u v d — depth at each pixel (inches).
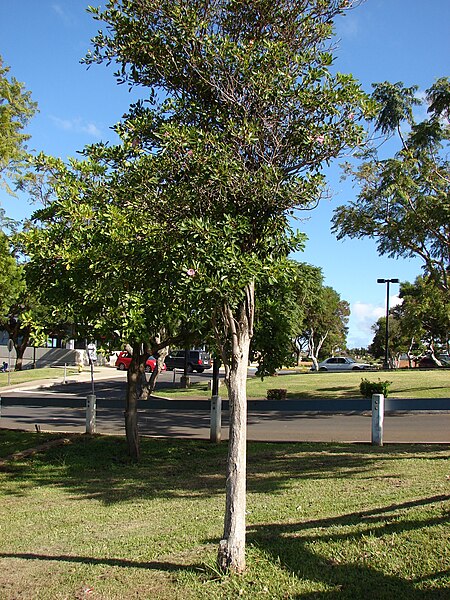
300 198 186.1
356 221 761.6
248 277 170.6
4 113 749.3
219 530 228.1
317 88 188.9
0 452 447.5
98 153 233.9
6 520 270.8
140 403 529.7
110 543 222.4
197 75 207.3
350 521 225.0
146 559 197.2
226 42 192.1
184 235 178.1
